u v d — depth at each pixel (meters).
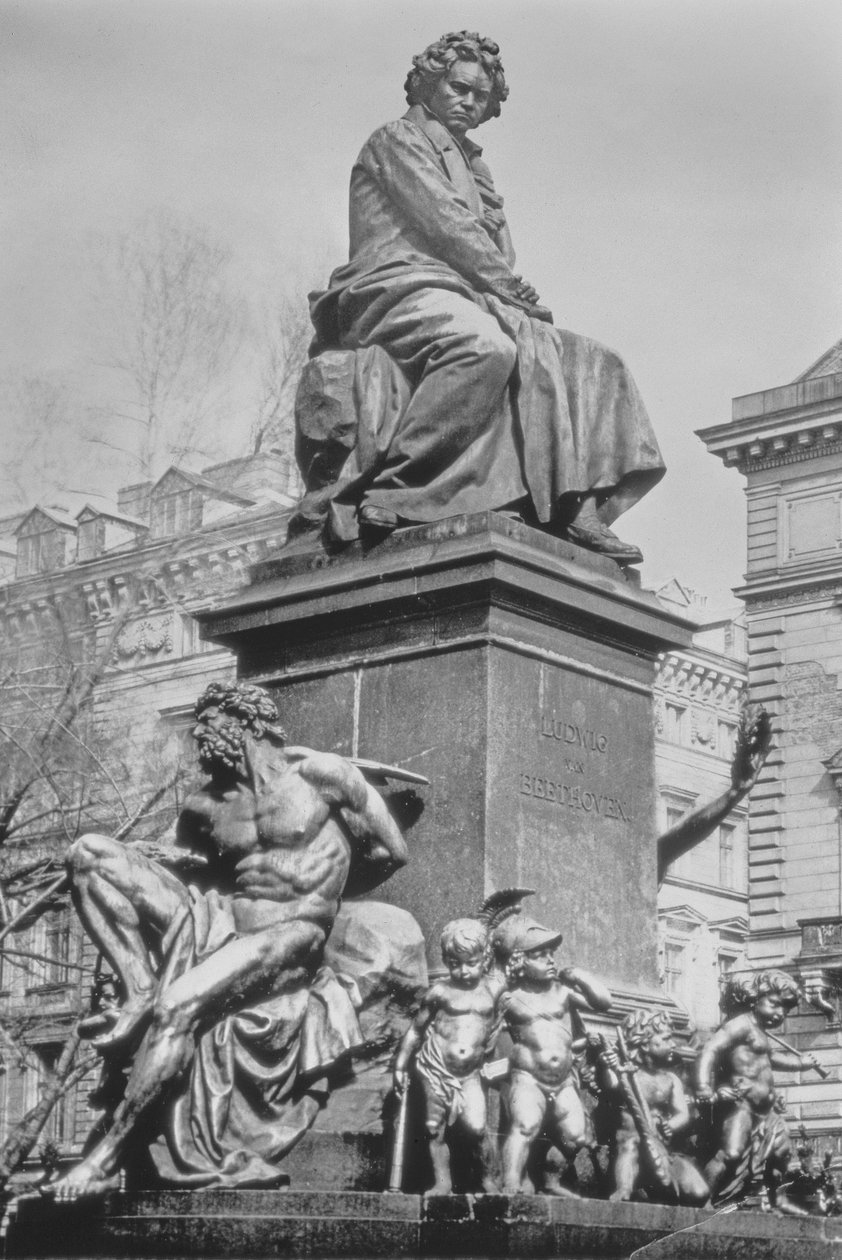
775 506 34.41
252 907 8.38
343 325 10.21
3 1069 15.98
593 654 9.66
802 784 32.97
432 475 9.78
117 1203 7.71
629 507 10.29
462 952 8.05
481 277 10.10
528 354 9.87
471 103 10.66
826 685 33.84
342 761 8.73
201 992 8.01
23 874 15.91
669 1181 8.38
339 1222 7.46
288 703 9.67
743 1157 8.88
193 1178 7.72
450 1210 7.59
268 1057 8.13
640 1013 8.70
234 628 9.87
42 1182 8.15
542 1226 7.56
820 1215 8.91
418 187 10.23
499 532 9.36
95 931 8.30
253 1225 7.43
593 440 10.11
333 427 9.88
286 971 8.23
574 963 9.20
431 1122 7.93
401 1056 8.02
